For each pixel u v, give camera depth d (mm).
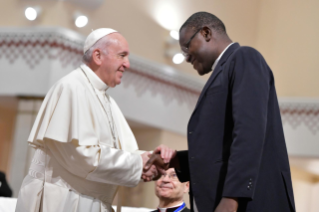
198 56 2701
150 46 8062
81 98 2832
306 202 11641
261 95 2307
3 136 8453
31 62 6973
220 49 2668
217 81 2490
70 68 7043
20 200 2795
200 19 2703
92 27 7340
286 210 2383
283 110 9273
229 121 2439
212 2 9008
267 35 9734
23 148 6895
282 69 9531
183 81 8406
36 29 7004
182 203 4094
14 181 6840
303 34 9469
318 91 9172
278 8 9734
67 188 2750
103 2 7453
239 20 9492
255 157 2188
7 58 7070
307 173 11375
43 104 2887
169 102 8195
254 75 2350
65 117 2738
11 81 7004
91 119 2840
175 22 8414
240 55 2445
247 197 2156
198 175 2449
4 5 7227
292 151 9133
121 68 3059
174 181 4059
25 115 6961
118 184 2805
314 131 9023
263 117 2264
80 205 2740
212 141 2445
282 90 9445
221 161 2410
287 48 9555
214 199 2385
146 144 8234
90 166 2668
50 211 2713
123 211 4066
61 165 2783
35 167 2822
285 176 2443
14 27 7082
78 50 7129
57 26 6984
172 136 8297
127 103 7621
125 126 3271
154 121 7984
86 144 2672
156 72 8039
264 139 2445
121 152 2807
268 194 2379
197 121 2520
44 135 2717
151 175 3010
